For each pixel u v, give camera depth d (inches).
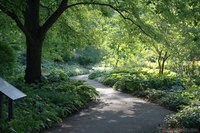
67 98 478.6
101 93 690.8
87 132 365.1
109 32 961.5
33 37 570.3
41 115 381.4
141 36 756.0
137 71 1000.9
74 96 506.6
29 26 569.6
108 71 1168.2
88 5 689.0
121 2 612.4
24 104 414.9
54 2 653.9
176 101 513.3
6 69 622.5
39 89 522.0
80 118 432.8
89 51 1860.2
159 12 519.5
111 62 1211.2
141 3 616.7
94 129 378.9
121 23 736.3
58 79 644.7
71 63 1733.5
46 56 796.0
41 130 360.2
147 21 781.9
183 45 808.3
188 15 435.8
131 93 687.7
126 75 835.4
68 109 451.2
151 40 773.9
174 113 474.9
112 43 1026.1
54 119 394.0
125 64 1174.3
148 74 913.5
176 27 759.1
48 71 1222.3
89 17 748.0
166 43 650.8
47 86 544.4
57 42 795.4
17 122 339.6
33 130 344.2
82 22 738.2
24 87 515.2
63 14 698.8
